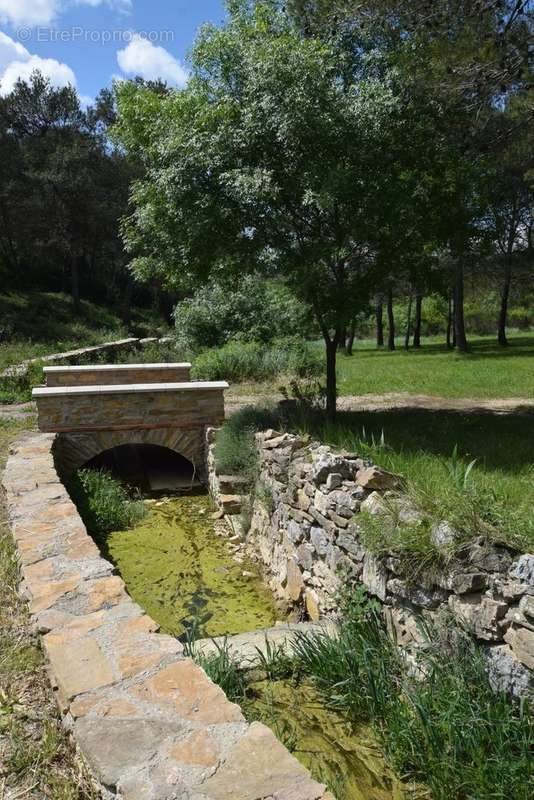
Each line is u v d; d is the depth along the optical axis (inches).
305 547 217.5
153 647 120.8
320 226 349.7
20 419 422.9
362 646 155.4
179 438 377.7
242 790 83.2
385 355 1087.0
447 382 609.0
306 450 245.4
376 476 182.7
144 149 353.7
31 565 163.0
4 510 226.8
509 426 366.3
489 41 292.2
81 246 1435.8
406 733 128.3
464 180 341.4
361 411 434.0
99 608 137.9
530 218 981.8
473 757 117.5
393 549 153.7
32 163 1326.3
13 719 111.3
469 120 343.9
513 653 126.1
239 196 311.7
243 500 308.3
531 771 113.1
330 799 81.4
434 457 235.9
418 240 345.7
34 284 1510.8
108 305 1593.3
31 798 93.4
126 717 99.3
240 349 658.8
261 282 778.2
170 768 87.6
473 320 1908.2
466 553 138.6
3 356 660.1
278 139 315.9
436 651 139.3
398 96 323.6
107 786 85.8
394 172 332.5
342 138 320.8
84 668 113.6
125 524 319.3
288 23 354.3
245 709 145.8
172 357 745.0
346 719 144.9
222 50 330.3
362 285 354.9
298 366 640.4
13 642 135.4
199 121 317.7
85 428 362.3
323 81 312.8
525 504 169.0
